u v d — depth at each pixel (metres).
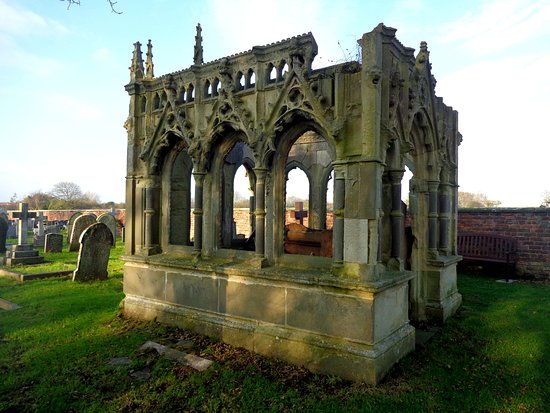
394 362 5.12
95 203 57.31
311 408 4.12
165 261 6.88
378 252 5.08
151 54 7.65
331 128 5.02
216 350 5.71
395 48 5.56
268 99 5.88
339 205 5.09
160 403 4.21
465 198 45.06
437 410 4.10
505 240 12.31
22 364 5.19
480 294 9.62
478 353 5.68
